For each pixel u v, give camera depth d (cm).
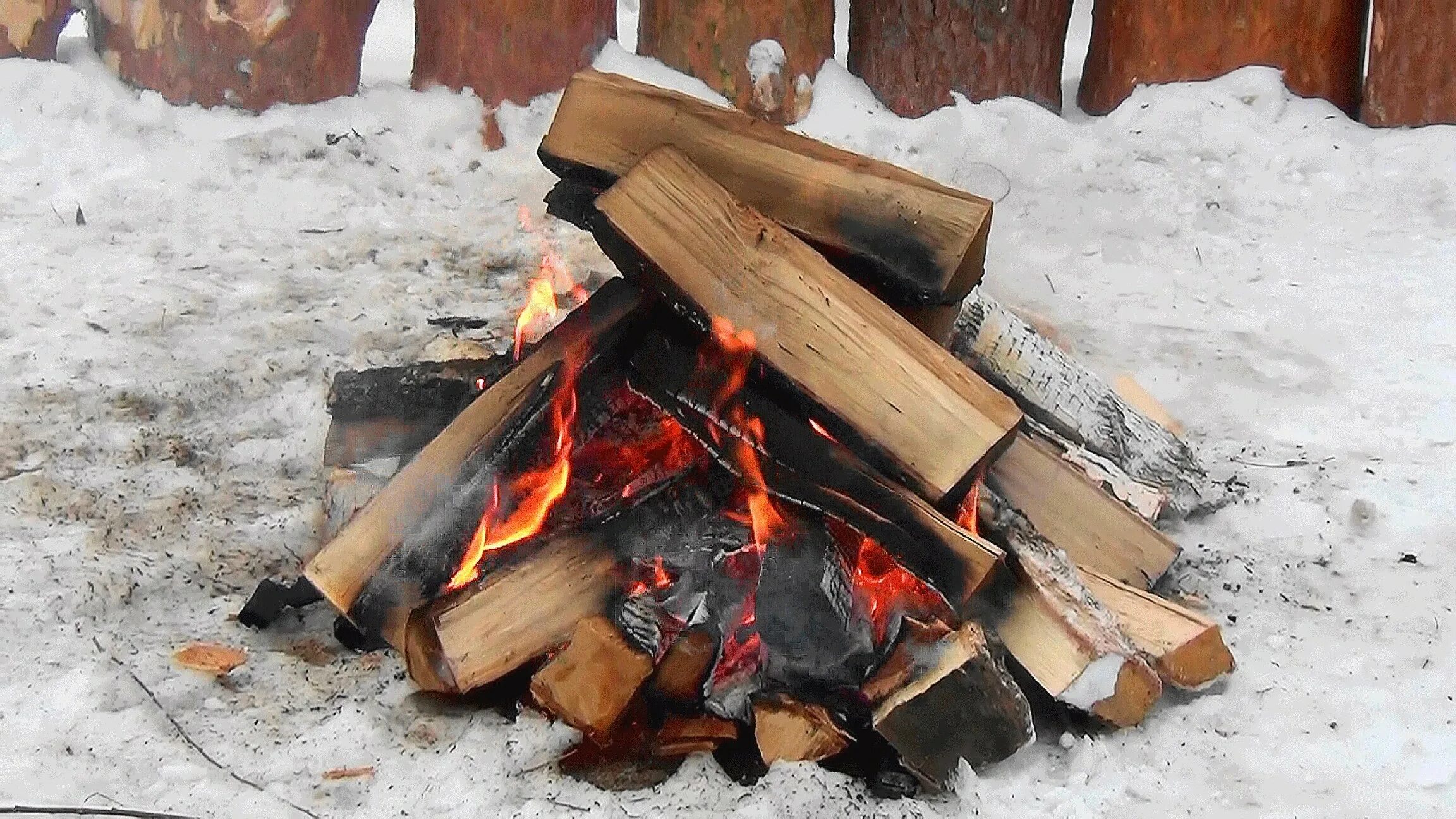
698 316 246
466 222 572
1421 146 625
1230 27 657
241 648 260
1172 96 654
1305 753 236
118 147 598
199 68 629
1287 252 559
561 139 264
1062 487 293
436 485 249
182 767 218
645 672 230
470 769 221
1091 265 552
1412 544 317
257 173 593
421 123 645
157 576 283
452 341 352
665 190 248
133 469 341
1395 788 227
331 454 296
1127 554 290
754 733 232
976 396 237
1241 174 620
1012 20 661
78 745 222
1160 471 330
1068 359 328
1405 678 261
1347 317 485
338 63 650
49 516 311
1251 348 456
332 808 212
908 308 260
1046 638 239
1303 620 285
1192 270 543
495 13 645
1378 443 378
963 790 223
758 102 659
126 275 487
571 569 246
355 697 245
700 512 250
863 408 240
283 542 305
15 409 368
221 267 502
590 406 256
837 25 962
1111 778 228
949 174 628
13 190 565
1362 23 665
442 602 243
